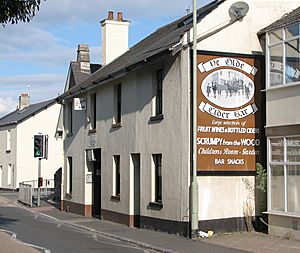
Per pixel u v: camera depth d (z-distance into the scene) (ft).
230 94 55.26
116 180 73.05
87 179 85.10
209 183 53.93
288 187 50.83
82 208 85.97
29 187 106.63
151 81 61.87
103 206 76.38
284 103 51.78
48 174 171.01
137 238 53.78
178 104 55.62
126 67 63.77
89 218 80.28
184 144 54.29
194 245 47.91
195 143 52.60
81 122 87.86
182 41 54.85
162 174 58.54
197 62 54.08
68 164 95.55
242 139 55.47
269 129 53.36
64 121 98.07
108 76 70.49
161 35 76.74
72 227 67.77
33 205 106.83
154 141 60.64
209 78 54.49
